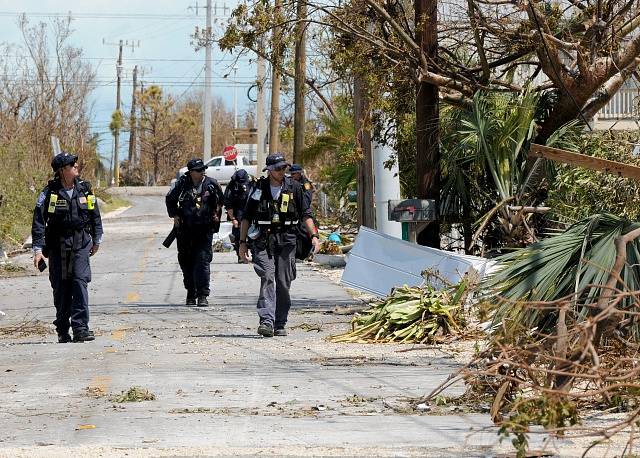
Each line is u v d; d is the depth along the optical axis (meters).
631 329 15.59
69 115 105.06
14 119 94.75
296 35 32.69
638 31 33.56
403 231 35.00
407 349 23.45
